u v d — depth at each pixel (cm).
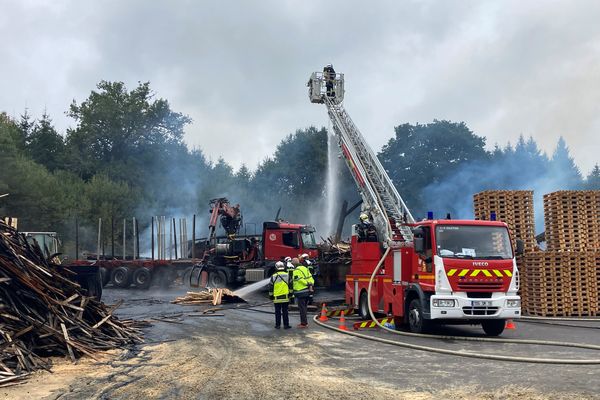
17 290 1022
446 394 713
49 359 950
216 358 994
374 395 711
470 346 1120
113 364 938
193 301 2144
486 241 1254
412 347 1091
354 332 1315
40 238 2350
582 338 1238
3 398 714
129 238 5044
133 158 6588
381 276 1492
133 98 6862
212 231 2770
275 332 1352
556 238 1736
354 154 2098
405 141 6300
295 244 2475
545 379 791
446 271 1212
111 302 2212
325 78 2397
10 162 3966
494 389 737
